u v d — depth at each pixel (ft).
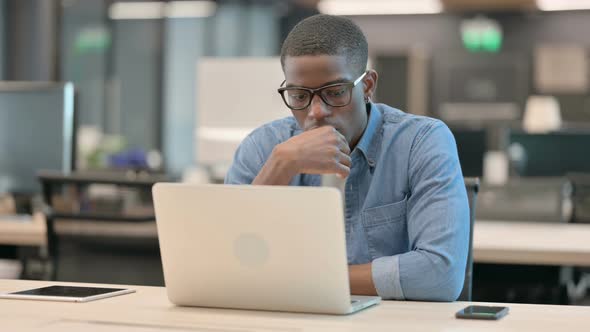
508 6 36.96
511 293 12.35
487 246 10.78
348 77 6.73
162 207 5.90
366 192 7.55
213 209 5.74
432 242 6.70
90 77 32.83
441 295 6.51
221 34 36.65
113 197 10.03
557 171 16.58
